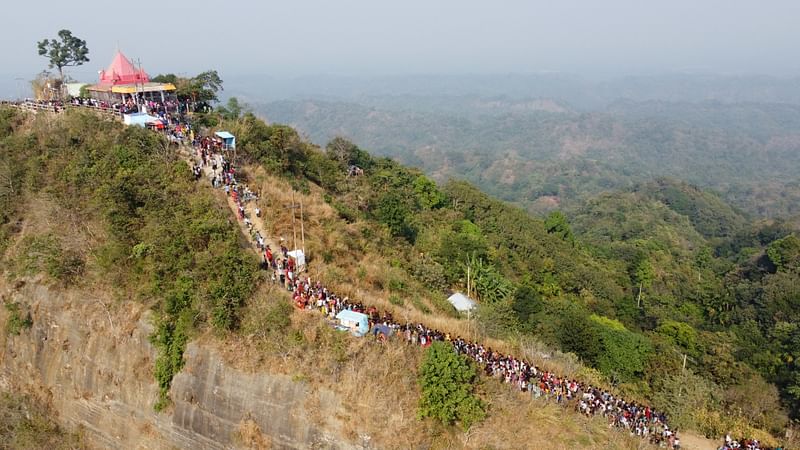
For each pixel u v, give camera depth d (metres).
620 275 96.69
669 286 98.38
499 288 56.59
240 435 30.69
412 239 62.97
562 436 31.41
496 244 80.56
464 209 93.25
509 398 32.59
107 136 45.91
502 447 29.70
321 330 32.16
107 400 35.31
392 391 29.84
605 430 33.25
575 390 36.16
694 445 37.56
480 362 34.62
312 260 42.03
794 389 47.62
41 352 38.34
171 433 32.88
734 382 49.31
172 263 35.28
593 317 62.09
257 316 32.56
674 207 198.75
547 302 59.75
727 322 82.50
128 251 36.94
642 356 47.31
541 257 84.94
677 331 61.97
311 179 63.53
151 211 38.75
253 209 44.19
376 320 35.88
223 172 45.50
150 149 44.75
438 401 29.42
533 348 41.78
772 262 99.88
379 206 60.91
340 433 28.94
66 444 36.66
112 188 39.28
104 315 36.03
